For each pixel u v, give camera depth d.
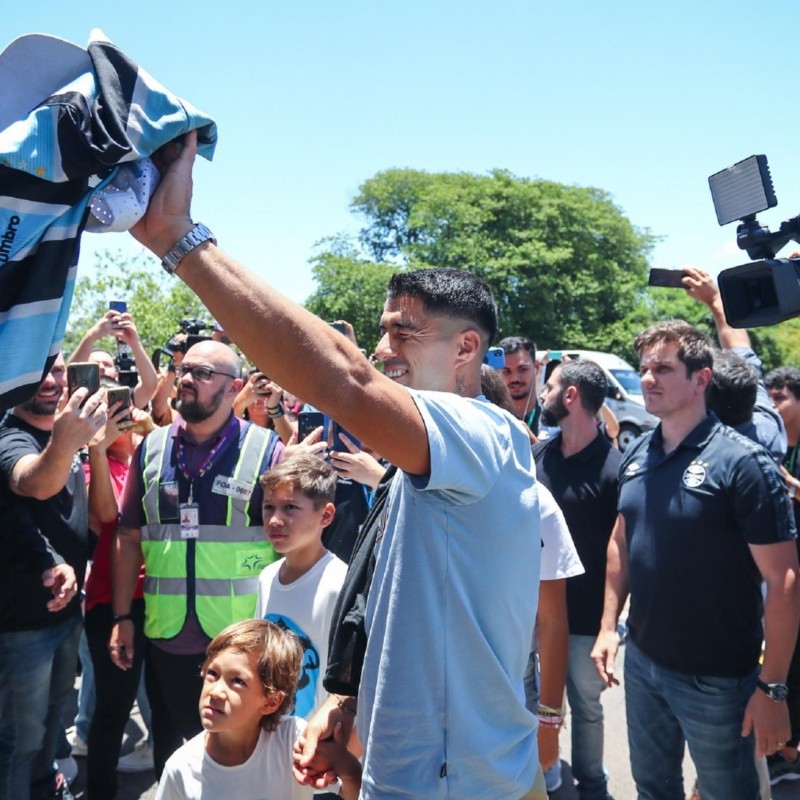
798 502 3.78
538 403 5.29
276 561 3.26
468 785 1.41
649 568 2.72
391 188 41.28
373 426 1.22
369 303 35.31
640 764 2.88
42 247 1.09
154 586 3.23
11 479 3.01
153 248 1.17
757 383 3.62
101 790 3.54
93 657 3.59
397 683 1.40
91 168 1.08
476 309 1.59
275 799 2.29
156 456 3.32
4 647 3.05
